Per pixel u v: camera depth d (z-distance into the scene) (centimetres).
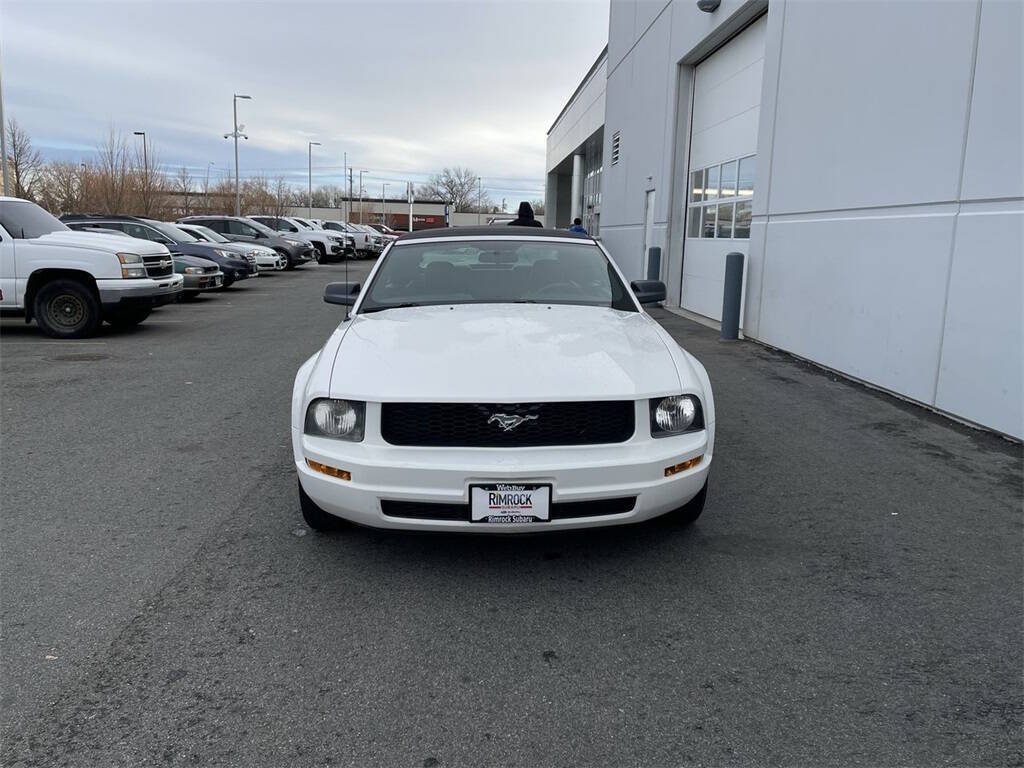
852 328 743
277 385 753
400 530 327
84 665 276
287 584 339
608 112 2119
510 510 313
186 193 5341
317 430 334
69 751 230
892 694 260
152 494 449
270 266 2444
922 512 421
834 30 771
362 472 317
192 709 251
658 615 313
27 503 433
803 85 845
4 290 1038
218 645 290
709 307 1277
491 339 366
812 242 827
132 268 1053
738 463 504
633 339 380
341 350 363
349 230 3819
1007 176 530
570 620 309
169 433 579
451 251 503
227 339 1060
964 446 536
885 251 682
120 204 3681
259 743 235
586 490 314
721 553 371
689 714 250
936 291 611
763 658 282
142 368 841
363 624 306
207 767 225
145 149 3988
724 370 805
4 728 241
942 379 608
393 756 230
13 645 288
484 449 315
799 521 409
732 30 1134
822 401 668
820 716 248
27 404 670
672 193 1425
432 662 279
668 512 348
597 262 504
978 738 238
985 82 549
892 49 666
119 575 346
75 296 1040
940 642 292
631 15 1789
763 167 963
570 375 330
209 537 388
